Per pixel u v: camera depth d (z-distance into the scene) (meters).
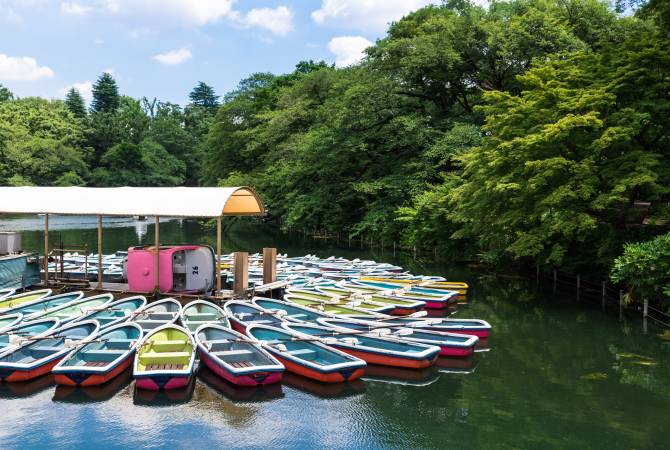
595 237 16.73
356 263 23.69
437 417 8.89
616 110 15.28
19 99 83.44
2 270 15.15
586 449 7.88
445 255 26.84
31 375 9.84
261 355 10.60
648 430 8.44
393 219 30.42
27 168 63.00
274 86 55.44
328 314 13.60
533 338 13.27
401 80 31.16
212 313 13.24
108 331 11.37
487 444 8.02
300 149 34.69
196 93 123.12
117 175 72.81
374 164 33.41
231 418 8.79
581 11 26.88
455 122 29.30
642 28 22.47
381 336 11.71
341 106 32.88
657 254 13.21
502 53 25.73
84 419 8.70
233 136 49.12
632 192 15.07
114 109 99.31
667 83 14.34
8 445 7.89
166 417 8.80
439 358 11.74
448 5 34.97
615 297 16.86
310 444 8.00
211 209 13.76
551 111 15.45
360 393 9.86
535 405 9.35
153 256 14.64
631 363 11.45
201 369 10.86
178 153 87.12
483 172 16.61
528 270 22.41
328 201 35.09
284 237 41.97
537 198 15.45
